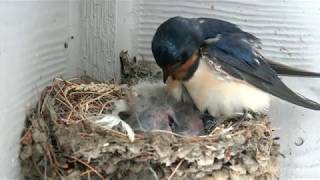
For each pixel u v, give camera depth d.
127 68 0.53
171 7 0.54
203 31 0.47
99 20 0.53
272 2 0.52
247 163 0.43
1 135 0.38
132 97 0.48
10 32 0.39
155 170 0.42
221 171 0.43
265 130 0.45
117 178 0.42
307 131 0.53
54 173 0.42
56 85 0.47
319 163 0.53
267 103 0.48
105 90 0.48
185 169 0.42
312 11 0.52
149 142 0.41
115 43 0.54
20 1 0.40
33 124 0.42
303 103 0.46
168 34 0.45
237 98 0.46
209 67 0.45
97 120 0.42
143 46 0.54
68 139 0.41
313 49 0.52
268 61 0.50
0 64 0.37
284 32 0.52
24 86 0.41
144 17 0.54
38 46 0.44
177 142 0.41
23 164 0.42
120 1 0.53
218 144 0.42
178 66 0.45
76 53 0.53
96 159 0.41
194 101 0.47
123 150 0.41
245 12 0.53
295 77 0.53
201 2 0.53
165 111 0.46
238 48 0.46
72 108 0.44
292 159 0.53
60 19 0.49
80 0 0.53
